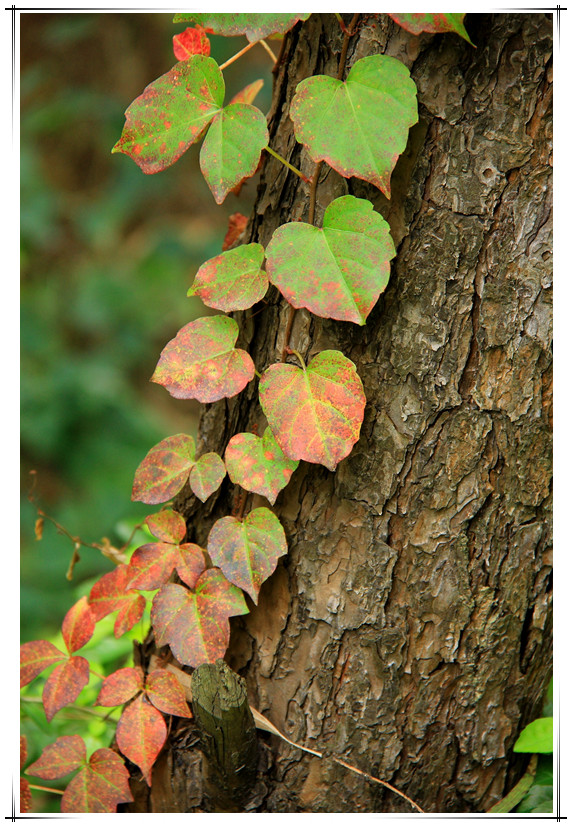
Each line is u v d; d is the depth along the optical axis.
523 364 1.20
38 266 3.12
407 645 1.22
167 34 3.51
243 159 1.17
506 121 1.18
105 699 1.23
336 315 1.17
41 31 3.45
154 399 3.15
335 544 1.22
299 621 1.23
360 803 1.24
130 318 3.10
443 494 1.21
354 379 1.18
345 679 1.23
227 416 1.25
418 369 1.20
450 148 1.18
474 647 1.22
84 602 1.26
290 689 1.24
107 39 3.47
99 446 2.71
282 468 1.20
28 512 2.47
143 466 1.23
